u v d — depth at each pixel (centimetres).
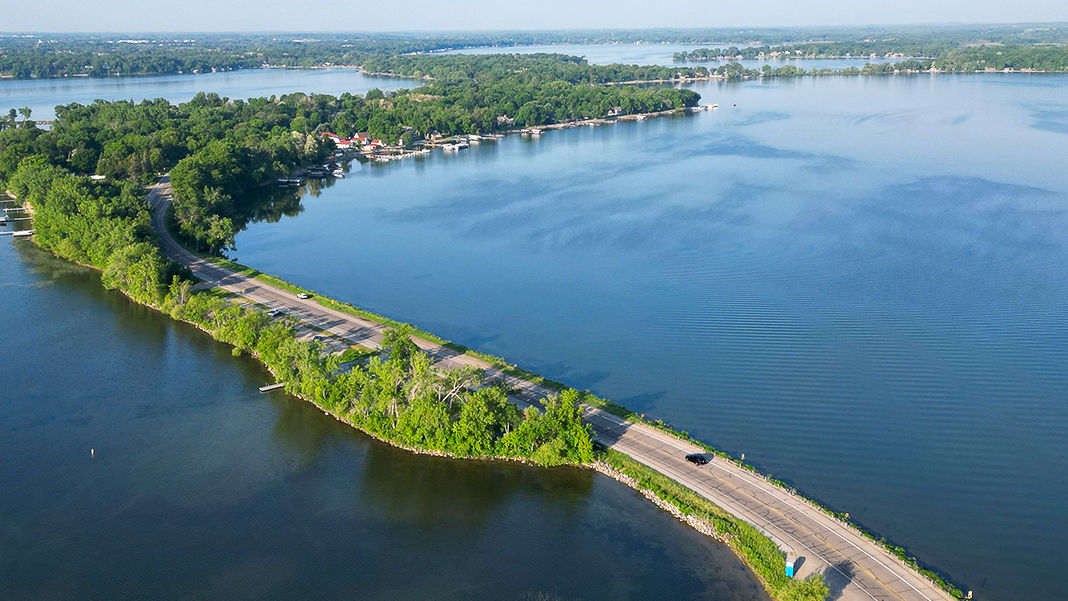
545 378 18888
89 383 19475
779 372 19738
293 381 18650
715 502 14200
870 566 12550
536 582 12862
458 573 13125
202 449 16700
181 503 14975
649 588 12594
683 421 17500
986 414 17675
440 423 16238
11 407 18325
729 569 12875
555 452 15475
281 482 15600
